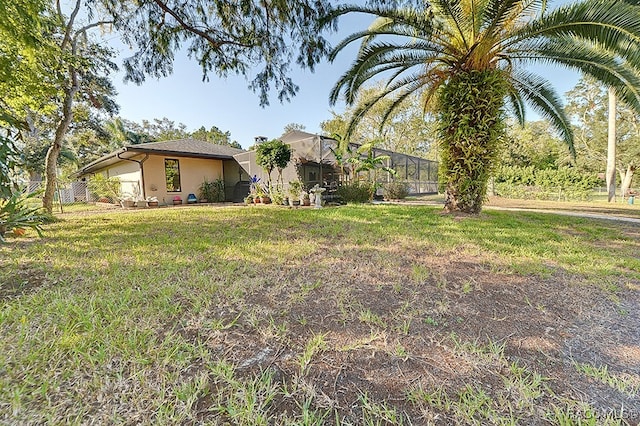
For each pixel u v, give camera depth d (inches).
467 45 212.2
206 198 517.3
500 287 93.0
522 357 56.5
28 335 60.1
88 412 41.6
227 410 42.7
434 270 108.9
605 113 696.4
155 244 147.6
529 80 235.5
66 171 642.8
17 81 198.4
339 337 63.8
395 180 528.1
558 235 168.1
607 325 69.2
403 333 65.7
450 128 230.5
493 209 315.9
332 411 43.2
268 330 66.1
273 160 387.2
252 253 131.2
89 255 126.7
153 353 55.4
